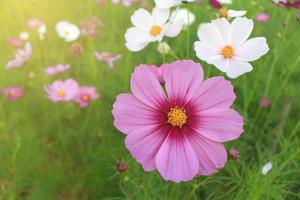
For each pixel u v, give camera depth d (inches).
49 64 27.1
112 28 30.7
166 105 11.1
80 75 26.3
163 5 15.0
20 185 19.4
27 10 32.2
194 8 28.8
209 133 10.7
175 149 10.6
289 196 17.9
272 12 30.5
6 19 31.6
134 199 16.2
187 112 11.1
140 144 10.5
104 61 23.3
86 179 20.1
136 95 10.8
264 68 22.9
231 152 13.3
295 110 22.2
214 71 21.7
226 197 17.6
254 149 20.2
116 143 20.0
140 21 17.0
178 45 24.5
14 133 21.4
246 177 15.9
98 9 33.3
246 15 29.8
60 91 21.4
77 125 22.1
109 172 19.7
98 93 23.0
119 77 25.3
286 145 17.7
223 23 13.0
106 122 22.1
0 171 19.7
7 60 27.3
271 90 23.1
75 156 21.6
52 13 32.4
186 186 16.5
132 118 10.7
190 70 11.1
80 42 29.1
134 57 26.0
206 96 11.1
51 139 22.8
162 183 15.8
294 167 18.3
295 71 23.7
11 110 23.5
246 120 20.4
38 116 23.8
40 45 28.7
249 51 12.7
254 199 14.9
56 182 20.0
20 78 25.6
